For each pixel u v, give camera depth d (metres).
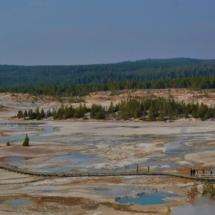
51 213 90.31
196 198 91.44
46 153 163.88
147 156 154.00
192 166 134.62
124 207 93.69
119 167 135.88
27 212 90.81
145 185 112.50
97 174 124.81
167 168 132.50
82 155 159.00
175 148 169.50
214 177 117.50
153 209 91.94
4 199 100.88
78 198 100.56
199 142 185.12
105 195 103.56
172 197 101.25
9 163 145.62
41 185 114.31
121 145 181.88
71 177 123.19
